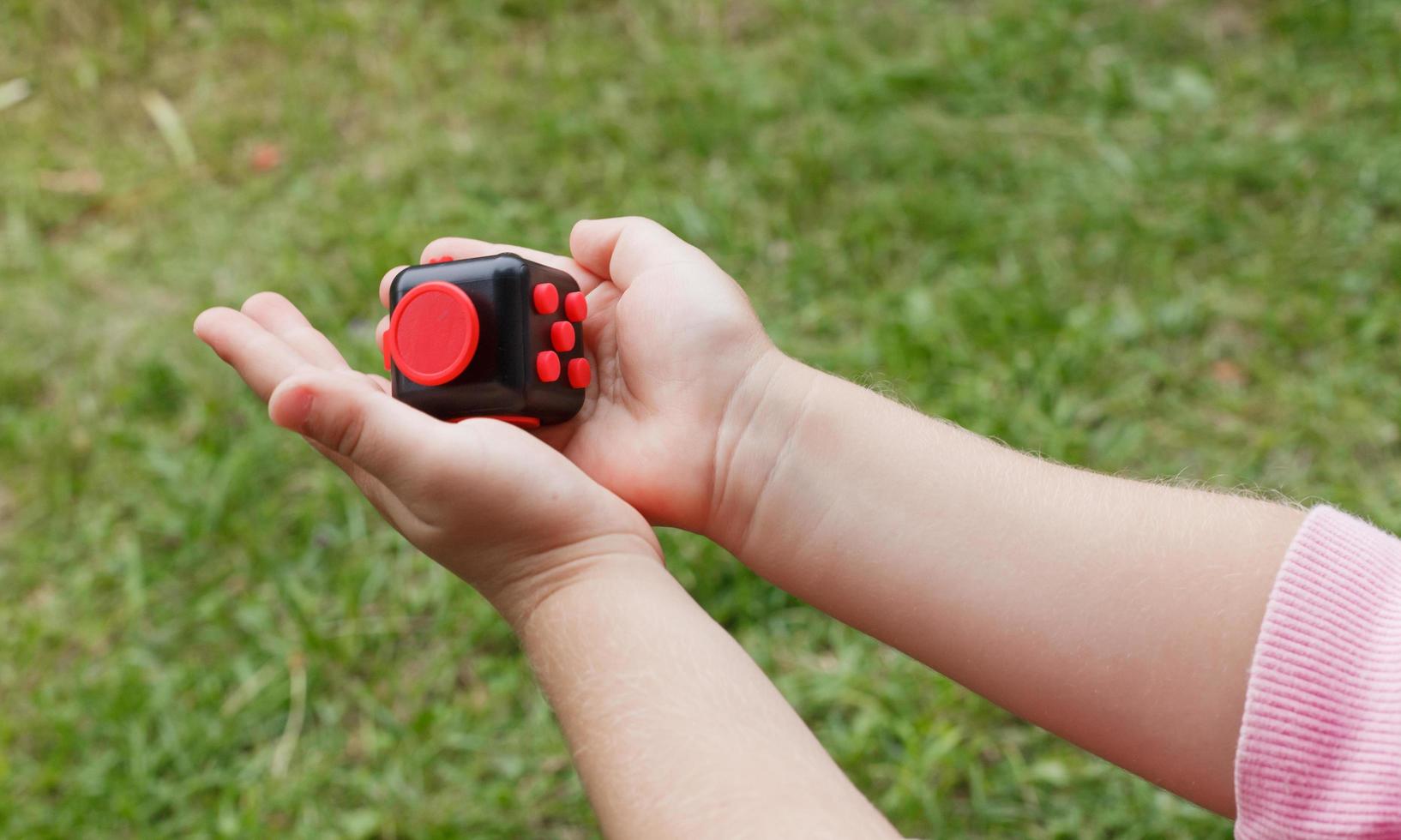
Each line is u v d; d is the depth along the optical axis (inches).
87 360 103.7
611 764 32.9
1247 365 94.0
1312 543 37.4
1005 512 40.3
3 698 84.3
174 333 104.3
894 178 109.5
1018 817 73.8
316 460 93.8
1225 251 101.3
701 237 105.2
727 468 42.7
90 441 97.8
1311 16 116.8
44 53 130.4
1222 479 87.4
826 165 108.5
